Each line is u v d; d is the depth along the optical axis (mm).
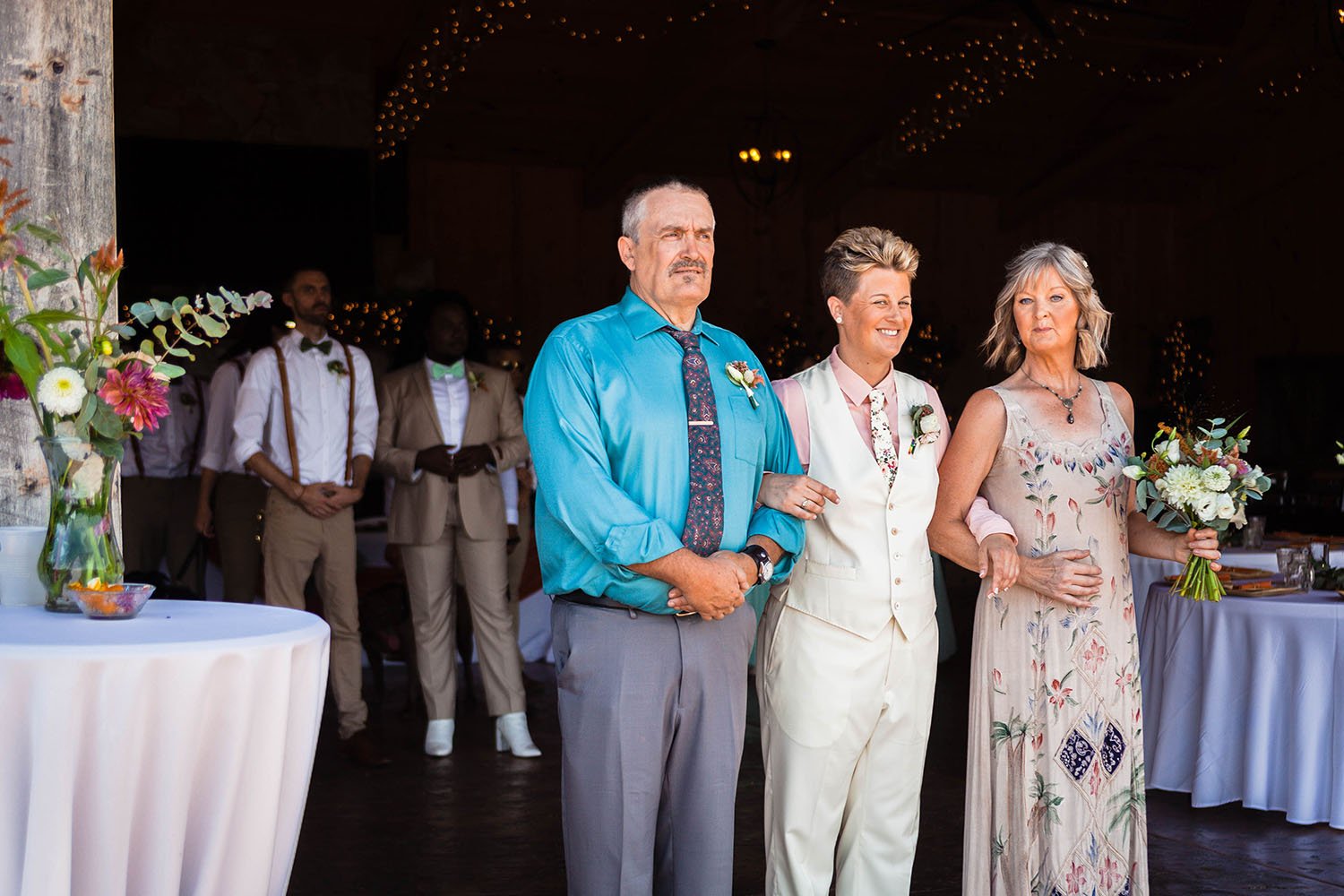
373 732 5527
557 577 2479
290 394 4883
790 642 2713
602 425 2445
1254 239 15539
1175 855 3816
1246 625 4227
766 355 14398
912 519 2719
